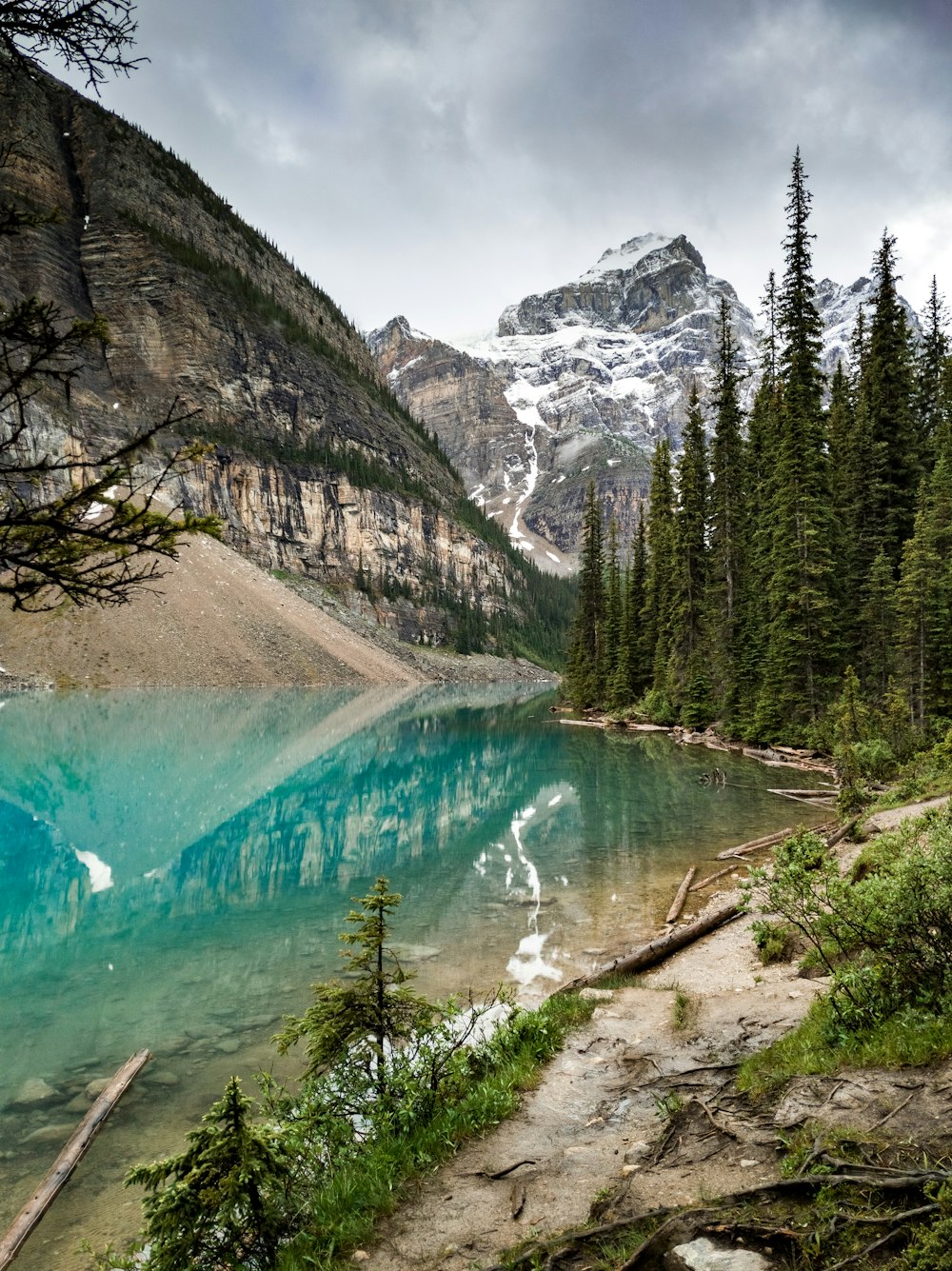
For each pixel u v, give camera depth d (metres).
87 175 178.75
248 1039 9.88
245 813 25.41
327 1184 5.25
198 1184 4.76
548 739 49.75
